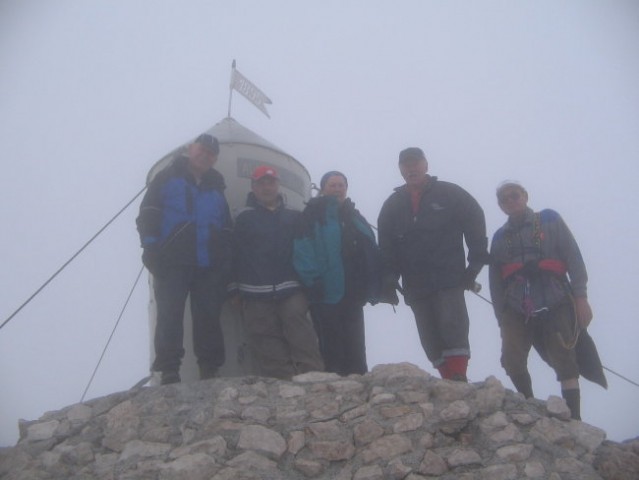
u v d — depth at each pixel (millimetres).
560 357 4750
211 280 4996
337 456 4070
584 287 4883
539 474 3893
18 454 4273
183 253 4898
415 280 5039
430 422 4172
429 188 5184
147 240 4883
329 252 5094
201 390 4512
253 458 4027
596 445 4113
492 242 5227
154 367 4785
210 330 4941
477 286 5148
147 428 4297
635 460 3977
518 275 4949
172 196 5031
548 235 5004
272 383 4547
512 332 4953
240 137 6203
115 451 4223
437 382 4395
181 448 4121
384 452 4043
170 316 4801
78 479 4027
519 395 4391
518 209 5098
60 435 4375
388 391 4355
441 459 3982
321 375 4582
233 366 5402
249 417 4277
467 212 5129
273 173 5250
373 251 5199
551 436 4102
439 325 4949
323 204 5207
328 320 5117
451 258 4996
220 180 5250
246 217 5223
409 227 5117
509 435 4078
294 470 4023
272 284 5066
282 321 5078
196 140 5199
